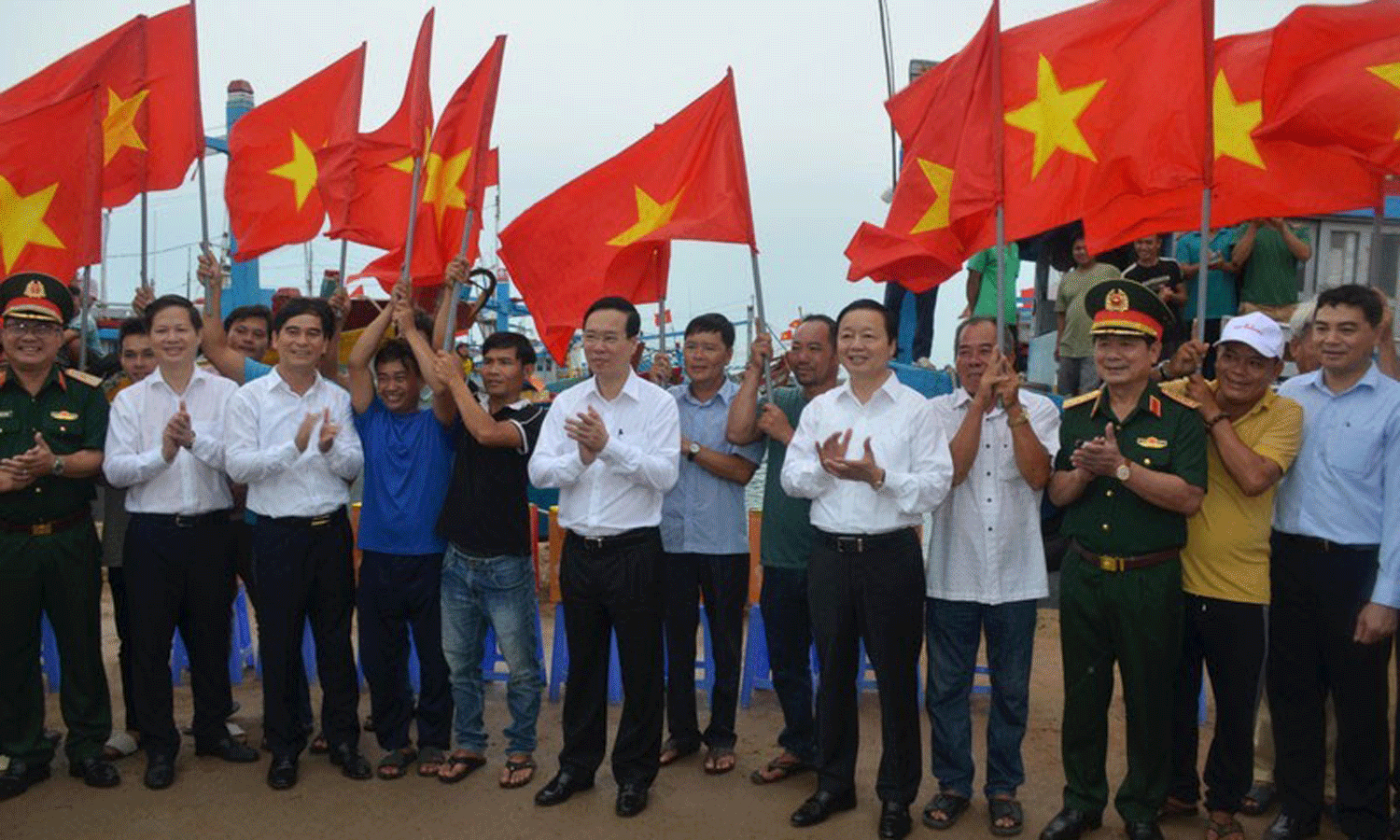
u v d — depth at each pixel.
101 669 4.86
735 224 5.00
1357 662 4.04
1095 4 4.48
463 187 5.28
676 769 5.04
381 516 4.83
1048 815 4.54
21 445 4.66
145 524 4.75
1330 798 4.61
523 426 4.76
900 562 4.21
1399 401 3.96
